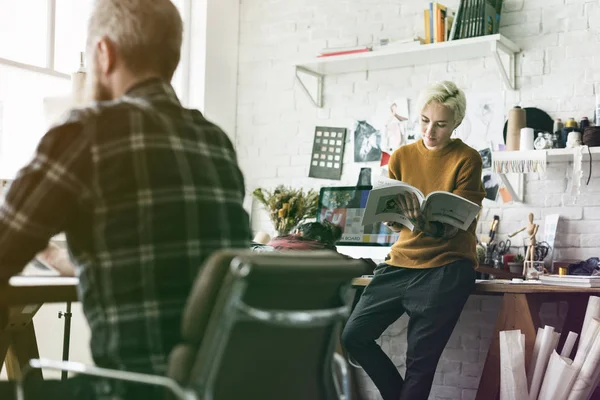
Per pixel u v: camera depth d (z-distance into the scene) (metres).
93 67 1.43
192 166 1.33
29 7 3.83
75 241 1.28
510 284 3.09
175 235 1.27
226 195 1.38
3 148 3.68
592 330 2.88
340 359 1.41
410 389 3.08
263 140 4.77
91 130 1.25
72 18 4.05
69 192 1.24
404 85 4.29
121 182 1.25
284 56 4.74
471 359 3.95
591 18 3.79
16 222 1.22
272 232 4.67
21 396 1.18
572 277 2.99
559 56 3.85
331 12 4.59
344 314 1.29
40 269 1.60
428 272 3.09
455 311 3.04
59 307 3.90
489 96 4.02
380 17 4.41
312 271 1.18
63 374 2.80
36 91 3.84
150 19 1.40
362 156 4.39
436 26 3.97
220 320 1.07
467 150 3.16
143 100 1.36
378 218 3.08
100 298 1.25
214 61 4.75
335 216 4.02
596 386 3.07
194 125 1.40
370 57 4.15
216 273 1.11
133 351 1.23
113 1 1.40
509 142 3.76
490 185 3.96
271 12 4.82
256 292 1.11
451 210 2.95
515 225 3.88
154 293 1.24
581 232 3.72
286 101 4.71
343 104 4.49
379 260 4.00
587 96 3.77
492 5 3.89
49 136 1.25
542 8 3.91
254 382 1.19
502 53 3.98
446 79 4.16
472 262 3.12
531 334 3.02
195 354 1.12
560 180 3.80
